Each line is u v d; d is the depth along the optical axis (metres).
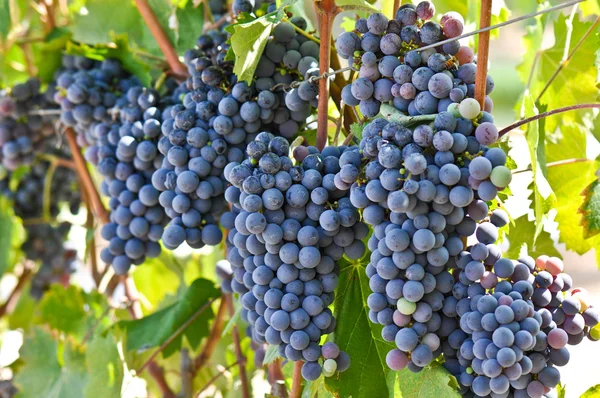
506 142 0.85
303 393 0.86
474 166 0.69
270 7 0.85
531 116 0.78
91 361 1.01
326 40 0.78
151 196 0.86
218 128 0.81
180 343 1.04
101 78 0.99
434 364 0.75
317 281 0.75
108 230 0.89
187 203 0.82
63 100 0.98
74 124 1.00
